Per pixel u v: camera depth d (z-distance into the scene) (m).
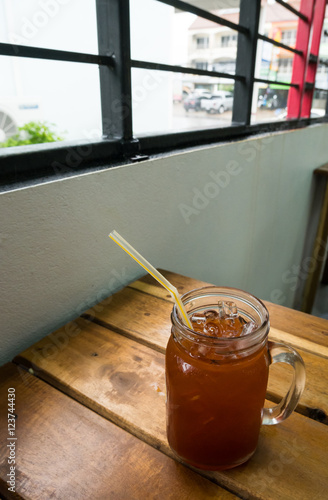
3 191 0.63
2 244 0.64
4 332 0.69
